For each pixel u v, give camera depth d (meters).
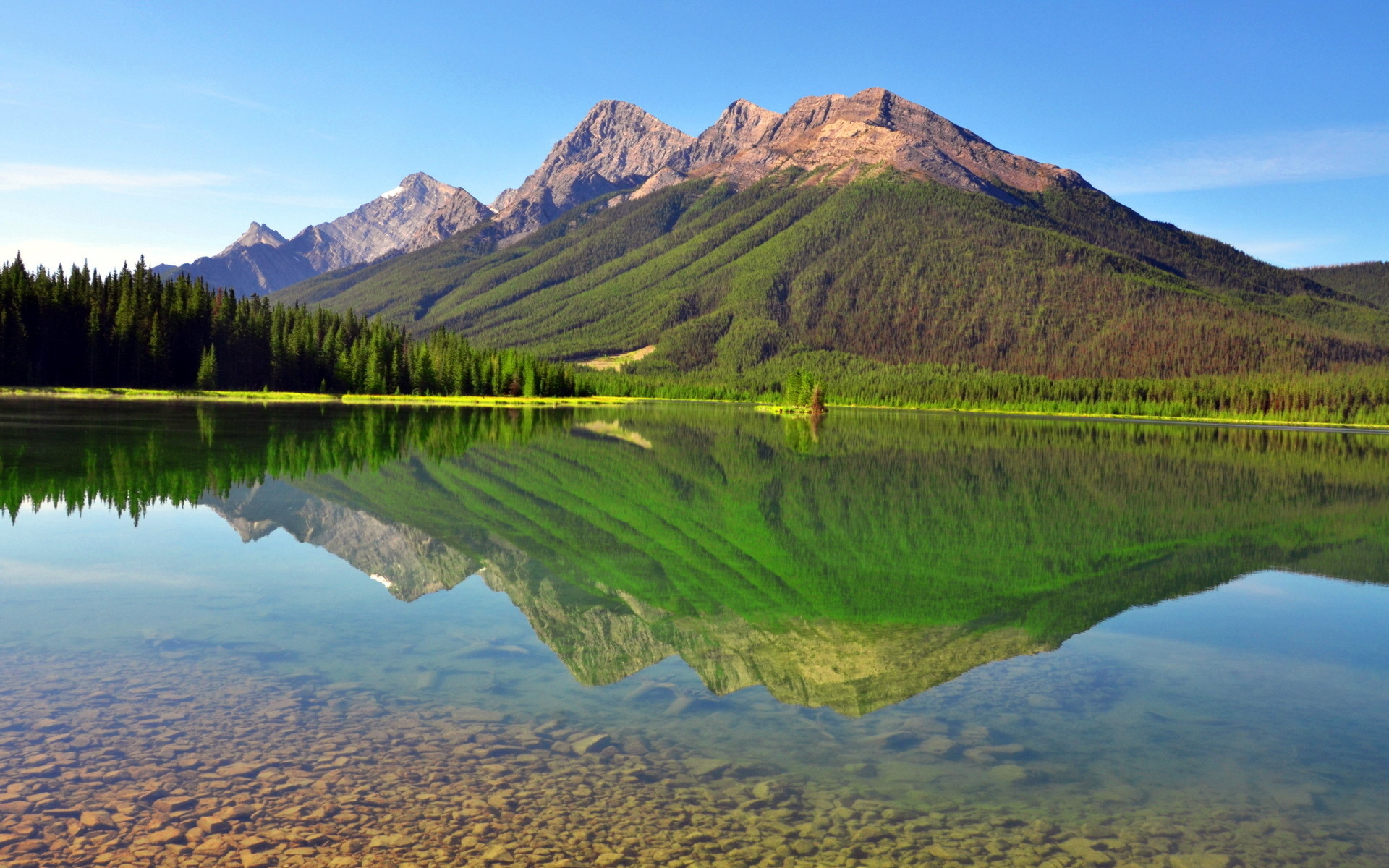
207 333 136.25
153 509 30.19
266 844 9.01
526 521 31.38
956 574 25.75
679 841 9.52
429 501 34.94
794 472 53.84
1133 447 94.50
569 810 10.09
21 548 23.58
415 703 13.18
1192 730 13.59
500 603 19.72
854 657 17.09
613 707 13.53
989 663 17.06
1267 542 34.09
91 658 14.61
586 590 21.38
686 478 47.72
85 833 9.05
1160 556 30.30
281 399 135.00
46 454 45.03
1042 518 38.28
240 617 17.58
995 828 10.16
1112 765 12.09
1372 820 10.67
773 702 14.27
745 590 22.39
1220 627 20.41
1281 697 15.30
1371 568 29.14
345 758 11.16
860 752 12.23
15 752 10.86
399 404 139.38
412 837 9.30
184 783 10.26
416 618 18.03
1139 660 17.48
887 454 70.69
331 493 35.62
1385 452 100.00
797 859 9.25
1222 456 84.69
